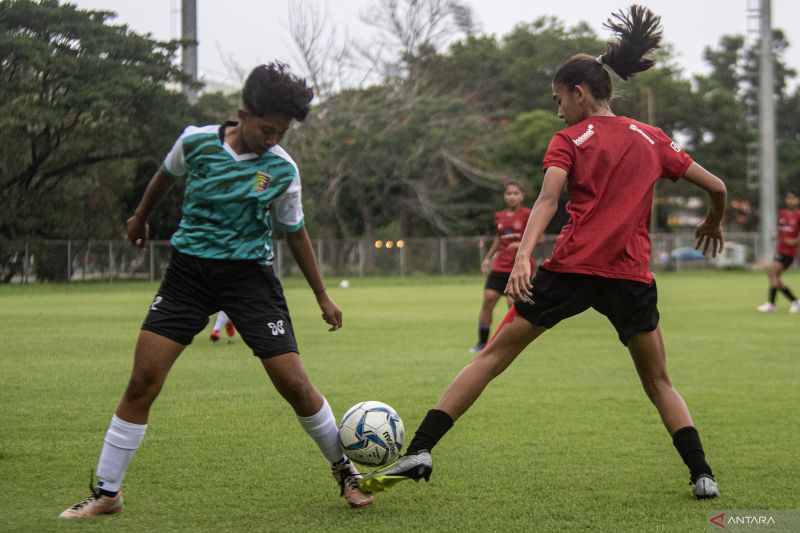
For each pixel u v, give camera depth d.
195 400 18.97
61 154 85.62
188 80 85.25
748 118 155.00
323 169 110.69
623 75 11.67
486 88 133.38
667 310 47.78
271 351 10.51
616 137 11.20
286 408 17.98
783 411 17.72
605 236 11.00
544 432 15.58
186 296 10.55
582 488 11.88
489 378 11.26
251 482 12.21
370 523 10.28
